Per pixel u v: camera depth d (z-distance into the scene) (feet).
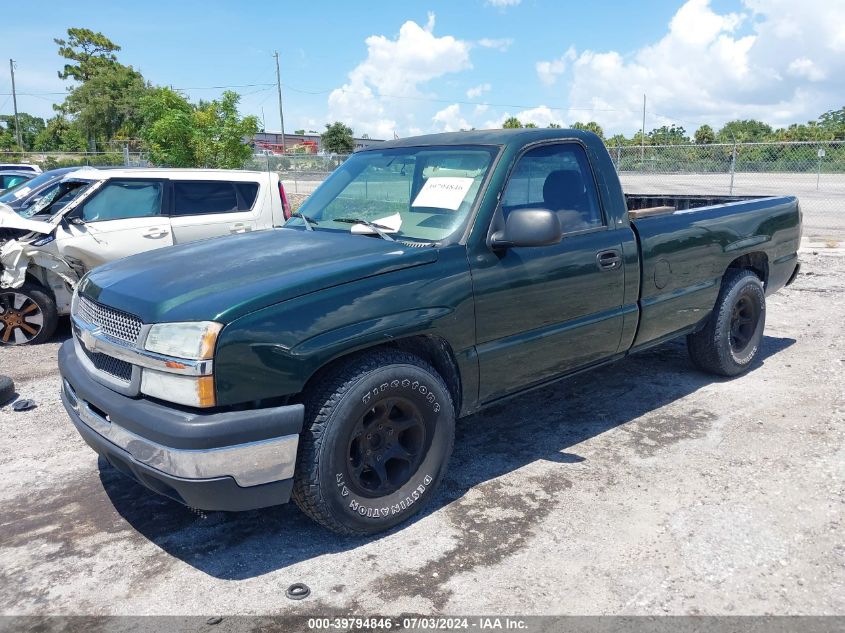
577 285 13.12
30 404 17.28
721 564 9.99
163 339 9.45
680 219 15.48
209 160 83.05
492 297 11.78
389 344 11.25
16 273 22.54
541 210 11.25
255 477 9.45
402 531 11.14
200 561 10.50
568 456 13.73
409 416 11.08
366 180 14.02
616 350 14.60
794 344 21.09
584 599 9.31
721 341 17.20
